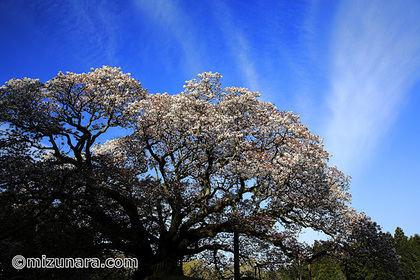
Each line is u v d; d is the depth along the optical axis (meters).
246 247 25.02
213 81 24.80
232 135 19.97
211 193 21.14
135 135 23.31
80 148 19.88
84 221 17.91
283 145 19.69
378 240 20.72
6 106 17.47
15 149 17.59
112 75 21.56
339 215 21.06
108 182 19.33
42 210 15.45
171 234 20.70
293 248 21.86
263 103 23.05
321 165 19.20
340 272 49.00
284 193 18.67
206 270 26.92
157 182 21.50
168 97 23.91
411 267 56.72
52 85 19.78
